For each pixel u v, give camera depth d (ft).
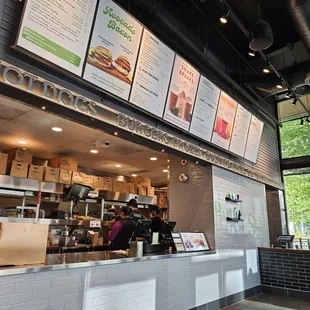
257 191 22.33
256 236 20.71
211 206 16.35
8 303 7.20
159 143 13.24
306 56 22.11
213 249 15.78
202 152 15.93
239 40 22.31
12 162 16.83
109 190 22.54
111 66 10.53
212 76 18.90
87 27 9.59
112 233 13.91
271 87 20.95
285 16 19.62
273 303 16.89
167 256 12.51
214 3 18.06
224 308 15.64
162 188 32.35
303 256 18.80
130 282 10.65
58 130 15.39
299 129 27.02
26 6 8.05
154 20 15.03
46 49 8.53
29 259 8.01
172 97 13.50
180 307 12.77
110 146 18.08
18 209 18.31
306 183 26.48
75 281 8.86
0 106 12.40
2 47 8.21
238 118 18.88
